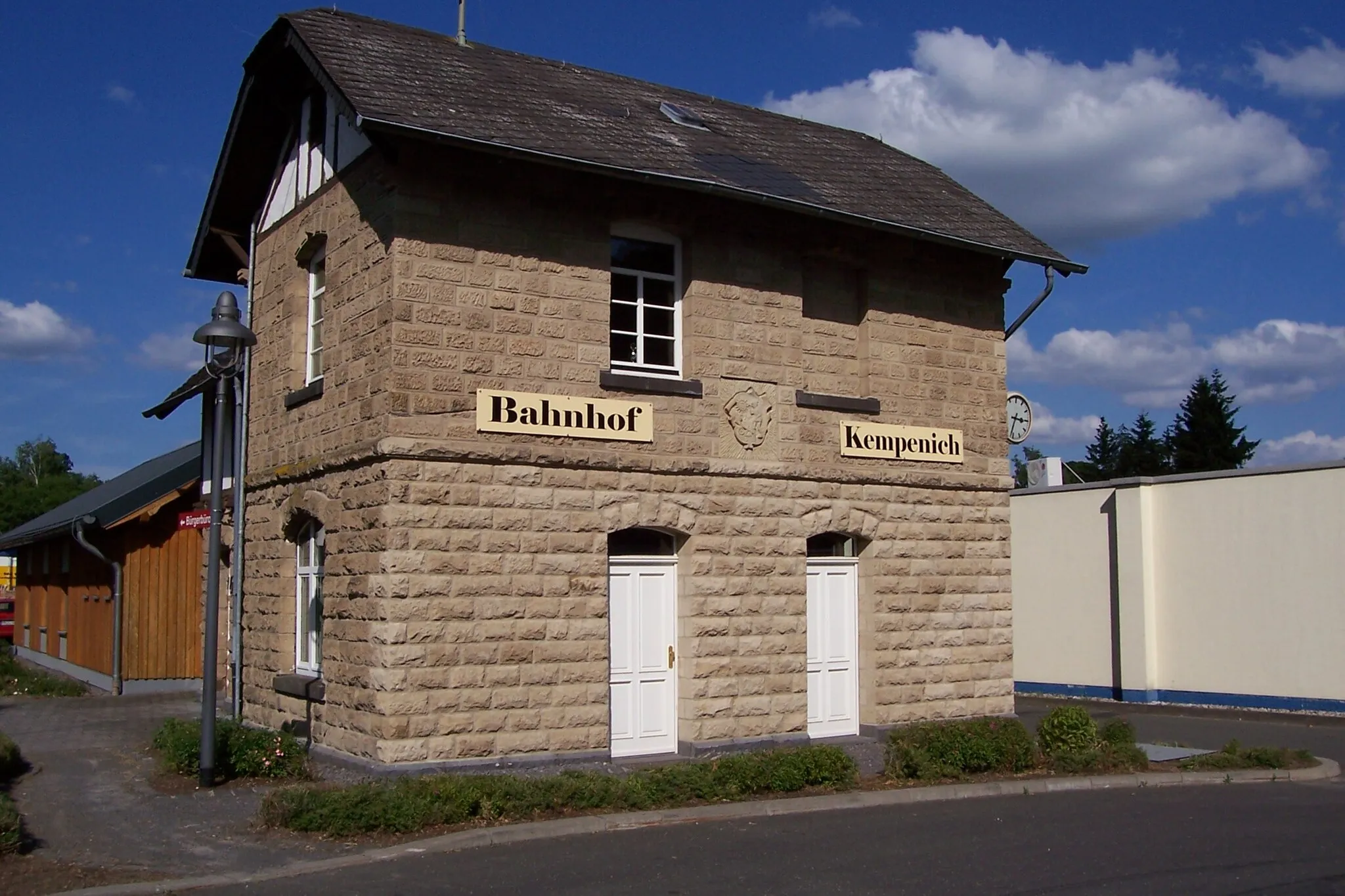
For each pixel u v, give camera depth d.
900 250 15.57
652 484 13.25
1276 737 17.19
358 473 12.37
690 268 13.82
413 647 11.70
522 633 12.27
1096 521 23.64
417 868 8.59
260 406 15.48
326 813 9.58
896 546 15.30
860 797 11.12
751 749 13.58
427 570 11.84
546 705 12.34
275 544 14.68
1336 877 8.28
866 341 15.34
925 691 15.38
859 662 15.16
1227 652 21.39
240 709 15.45
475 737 11.92
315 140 14.34
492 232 12.49
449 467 12.04
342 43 13.71
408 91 12.54
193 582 20.73
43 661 26.33
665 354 13.86
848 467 14.88
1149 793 12.00
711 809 10.44
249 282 16.27
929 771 12.05
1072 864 8.63
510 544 12.30
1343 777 13.48
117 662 19.98
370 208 12.56
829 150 17.91
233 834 9.62
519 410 12.44
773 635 13.98
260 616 15.03
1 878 8.35
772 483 14.16
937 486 15.69
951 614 15.71
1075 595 23.92
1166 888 7.96
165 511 20.56
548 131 12.81
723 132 16.52
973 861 8.73
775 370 14.30
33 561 28.42
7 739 12.80
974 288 16.47
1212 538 21.75
